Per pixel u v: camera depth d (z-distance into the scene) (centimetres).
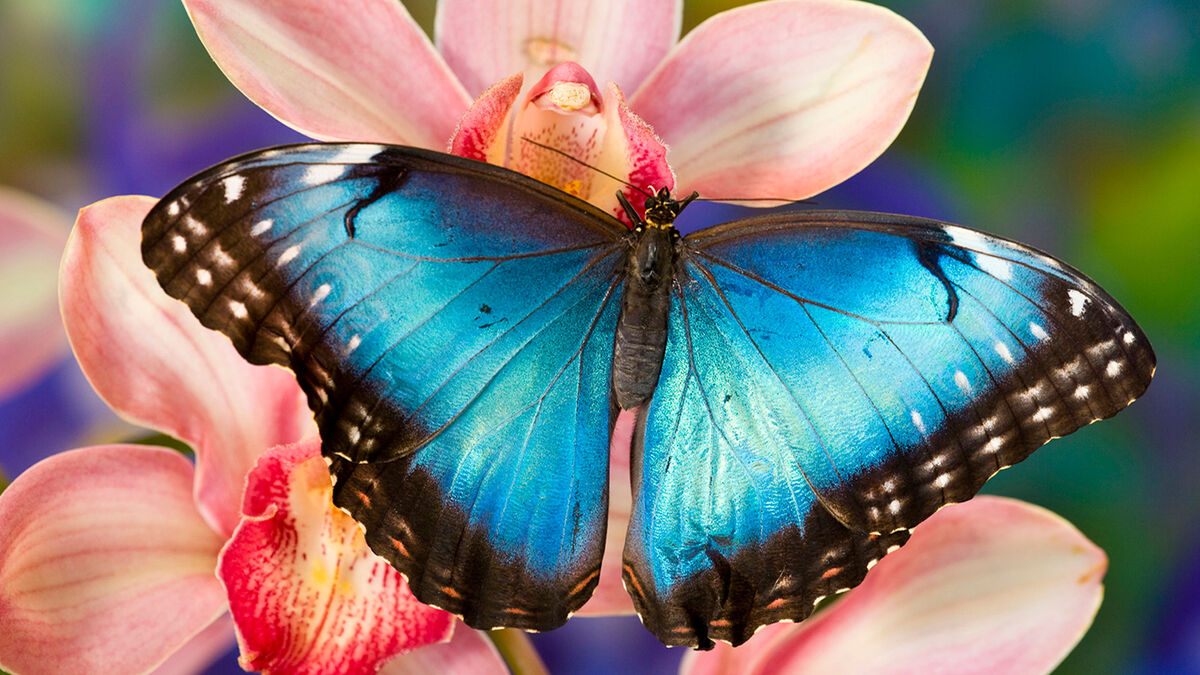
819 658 50
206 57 57
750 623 48
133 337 49
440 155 46
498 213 47
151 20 57
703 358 48
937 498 47
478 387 47
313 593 49
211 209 45
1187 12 57
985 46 58
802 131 49
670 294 48
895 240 47
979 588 50
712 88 50
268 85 48
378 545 47
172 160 57
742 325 48
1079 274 46
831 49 49
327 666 49
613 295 48
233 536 49
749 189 50
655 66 50
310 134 48
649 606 48
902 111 49
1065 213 58
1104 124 58
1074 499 57
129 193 57
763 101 49
